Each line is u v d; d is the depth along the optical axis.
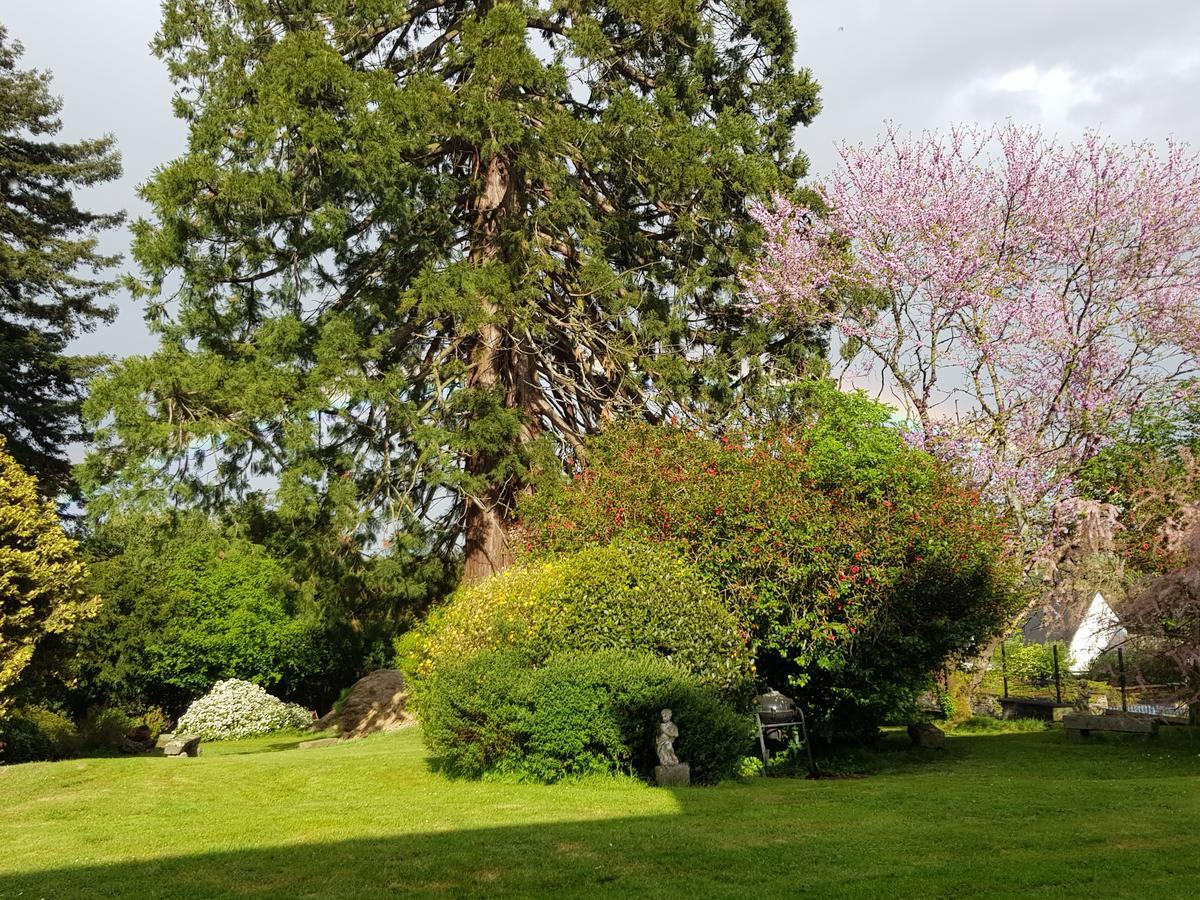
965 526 11.96
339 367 16.14
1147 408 17.02
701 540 11.36
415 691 11.88
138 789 9.55
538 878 5.62
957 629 11.75
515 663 9.94
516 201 19.56
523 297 17.69
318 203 17.08
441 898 5.29
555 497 15.33
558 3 20.03
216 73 17.81
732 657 10.40
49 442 24.66
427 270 17.36
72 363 24.62
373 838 6.88
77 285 25.47
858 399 12.87
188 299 16.89
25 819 8.41
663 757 9.09
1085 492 17.03
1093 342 17.56
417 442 16.83
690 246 20.17
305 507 15.87
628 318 19.33
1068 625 16.59
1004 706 18.62
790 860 5.86
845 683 11.73
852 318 19.55
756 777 9.88
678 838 6.55
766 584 11.02
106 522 15.84
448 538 19.53
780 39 21.64
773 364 20.08
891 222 18.97
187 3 17.72
